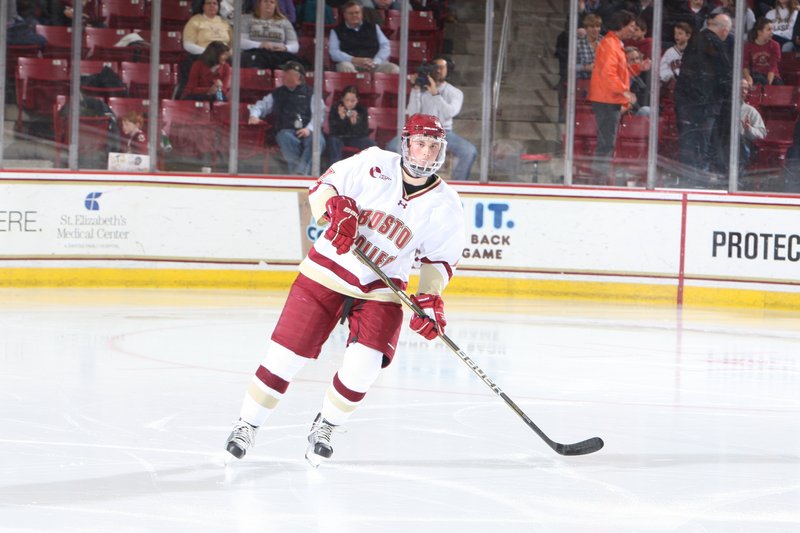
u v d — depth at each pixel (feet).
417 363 85.97
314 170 148.66
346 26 149.89
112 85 143.23
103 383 73.36
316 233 143.64
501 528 43.16
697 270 142.51
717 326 119.55
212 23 145.89
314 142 148.15
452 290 144.36
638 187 148.25
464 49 153.99
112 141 143.02
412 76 150.20
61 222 135.74
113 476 49.47
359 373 50.96
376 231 50.52
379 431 61.31
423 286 52.60
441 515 44.73
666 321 122.52
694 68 147.54
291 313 50.96
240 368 80.79
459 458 55.42
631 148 148.25
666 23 148.05
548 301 139.95
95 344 90.27
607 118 147.95
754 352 100.12
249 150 147.74
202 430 60.03
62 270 136.15
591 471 53.67
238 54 145.79
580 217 144.05
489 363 87.40
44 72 141.08
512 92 149.59
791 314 134.92
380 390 73.97
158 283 140.05
